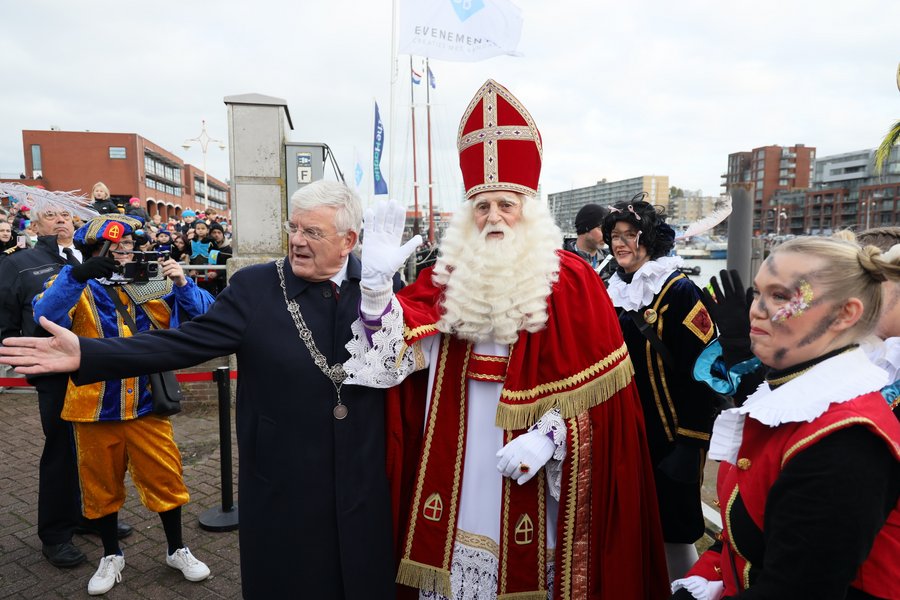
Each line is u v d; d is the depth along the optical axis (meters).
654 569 1.94
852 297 1.15
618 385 1.82
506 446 1.75
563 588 1.80
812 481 1.06
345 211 1.78
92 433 2.67
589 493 1.81
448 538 1.83
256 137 5.47
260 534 1.76
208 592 2.84
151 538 3.34
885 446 1.06
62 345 1.57
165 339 1.69
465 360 1.89
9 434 5.04
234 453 4.62
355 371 1.72
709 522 3.35
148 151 47.25
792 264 1.20
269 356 1.76
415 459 1.97
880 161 4.67
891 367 1.47
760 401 1.24
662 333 2.39
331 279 1.85
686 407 2.33
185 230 8.95
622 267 2.70
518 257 1.83
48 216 3.43
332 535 1.75
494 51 6.88
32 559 3.11
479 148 1.87
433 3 6.82
